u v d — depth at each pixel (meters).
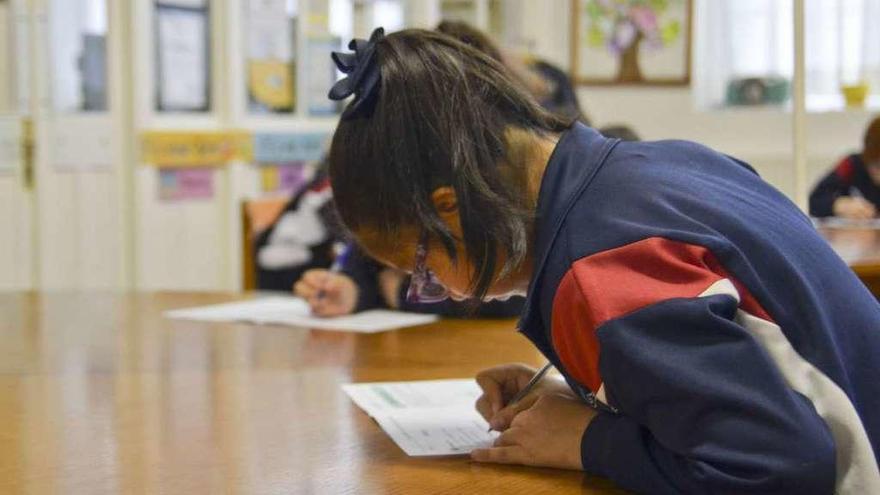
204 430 1.26
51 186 3.92
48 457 1.15
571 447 1.07
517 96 1.10
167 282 4.16
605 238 0.98
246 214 2.92
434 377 1.60
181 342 1.92
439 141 1.04
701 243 0.96
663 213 0.98
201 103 4.24
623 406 0.97
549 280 1.01
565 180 1.04
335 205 1.13
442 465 1.12
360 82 1.10
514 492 1.02
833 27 5.15
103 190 4.05
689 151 1.11
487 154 1.04
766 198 1.08
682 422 0.91
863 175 4.11
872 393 0.97
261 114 4.38
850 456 0.90
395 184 1.05
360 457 1.15
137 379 1.58
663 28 5.22
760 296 0.95
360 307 2.24
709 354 0.90
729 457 0.88
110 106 4.04
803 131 1.65
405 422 1.30
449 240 1.05
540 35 5.09
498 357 1.76
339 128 1.11
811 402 0.91
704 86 5.36
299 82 4.48
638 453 0.99
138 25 4.02
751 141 5.20
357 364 1.70
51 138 3.91
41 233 3.90
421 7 4.60
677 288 0.93
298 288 2.24
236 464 1.12
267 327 2.09
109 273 4.07
